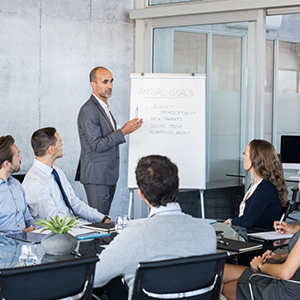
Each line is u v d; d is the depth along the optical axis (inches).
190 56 222.4
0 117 211.3
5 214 122.1
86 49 231.8
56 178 137.3
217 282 77.6
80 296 72.2
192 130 187.9
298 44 323.0
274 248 101.7
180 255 75.4
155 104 189.3
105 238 104.0
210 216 220.4
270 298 95.6
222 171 216.5
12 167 123.7
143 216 238.7
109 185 179.5
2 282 64.9
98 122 176.1
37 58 219.3
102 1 234.5
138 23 233.6
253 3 198.4
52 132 135.5
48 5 221.1
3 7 210.2
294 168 234.2
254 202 133.9
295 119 324.2
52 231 91.9
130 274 76.5
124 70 241.4
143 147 189.3
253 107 205.8
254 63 204.4
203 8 210.2
